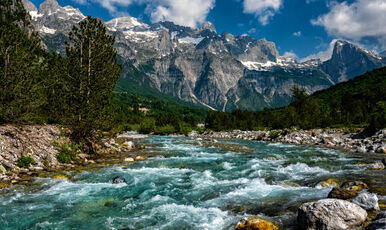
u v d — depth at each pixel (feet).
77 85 70.59
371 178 42.06
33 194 34.94
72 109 67.67
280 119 251.80
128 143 98.53
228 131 251.39
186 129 249.75
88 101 71.10
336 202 22.62
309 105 309.22
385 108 241.96
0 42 53.93
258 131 222.69
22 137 53.78
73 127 68.08
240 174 50.11
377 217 21.08
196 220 26.68
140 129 238.68
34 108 61.62
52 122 73.10
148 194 36.60
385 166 53.26
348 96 332.80
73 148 64.13
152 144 114.73
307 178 44.91
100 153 74.74
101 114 72.90
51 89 66.74
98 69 74.18
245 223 23.58
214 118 271.28
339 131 159.63
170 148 98.22
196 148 99.55
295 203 30.66
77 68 70.08
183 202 33.04
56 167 51.96
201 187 40.34
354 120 223.71
